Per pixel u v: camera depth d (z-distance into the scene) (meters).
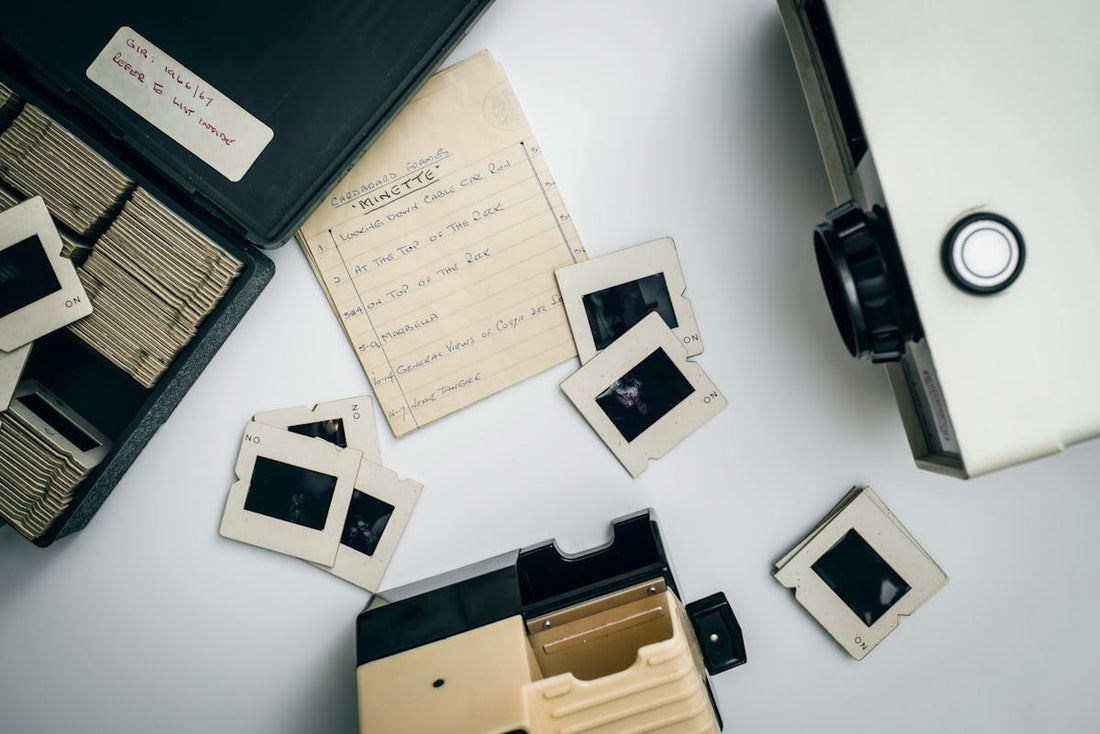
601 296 0.92
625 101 0.91
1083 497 0.93
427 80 0.89
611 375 0.92
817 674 0.95
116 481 0.91
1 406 0.83
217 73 0.80
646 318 0.91
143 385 0.86
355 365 0.94
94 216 0.82
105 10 0.79
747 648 0.96
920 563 0.93
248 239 0.84
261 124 0.81
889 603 0.93
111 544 0.96
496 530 0.94
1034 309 0.67
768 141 0.90
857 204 0.72
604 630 0.83
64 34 0.79
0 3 0.79
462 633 0.79
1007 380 0.67
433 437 0.94
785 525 0.94
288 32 0.80
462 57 0.90
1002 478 0.94
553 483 0.94
